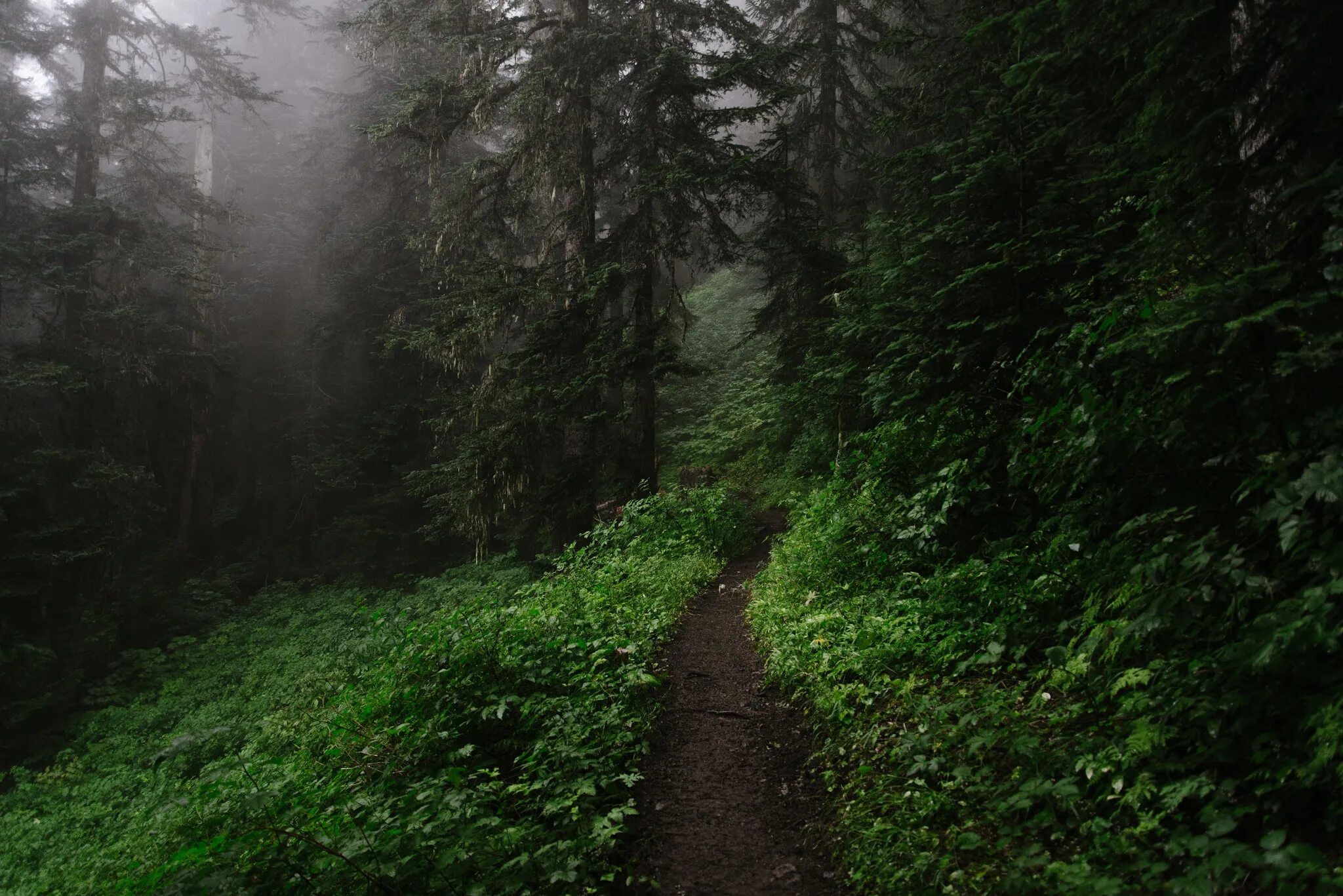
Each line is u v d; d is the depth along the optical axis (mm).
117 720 13023
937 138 7426
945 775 3654
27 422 14531
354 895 3119
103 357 15445
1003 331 5738
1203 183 3754
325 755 4938
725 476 17688
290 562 19766
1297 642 2496
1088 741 3229
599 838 3551
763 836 3877
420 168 15445
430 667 5449
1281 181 3459
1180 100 3801
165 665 14992
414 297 16812
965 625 5035
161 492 20547
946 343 6125
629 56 11656
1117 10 3881
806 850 3715
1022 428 4879
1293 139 3395
